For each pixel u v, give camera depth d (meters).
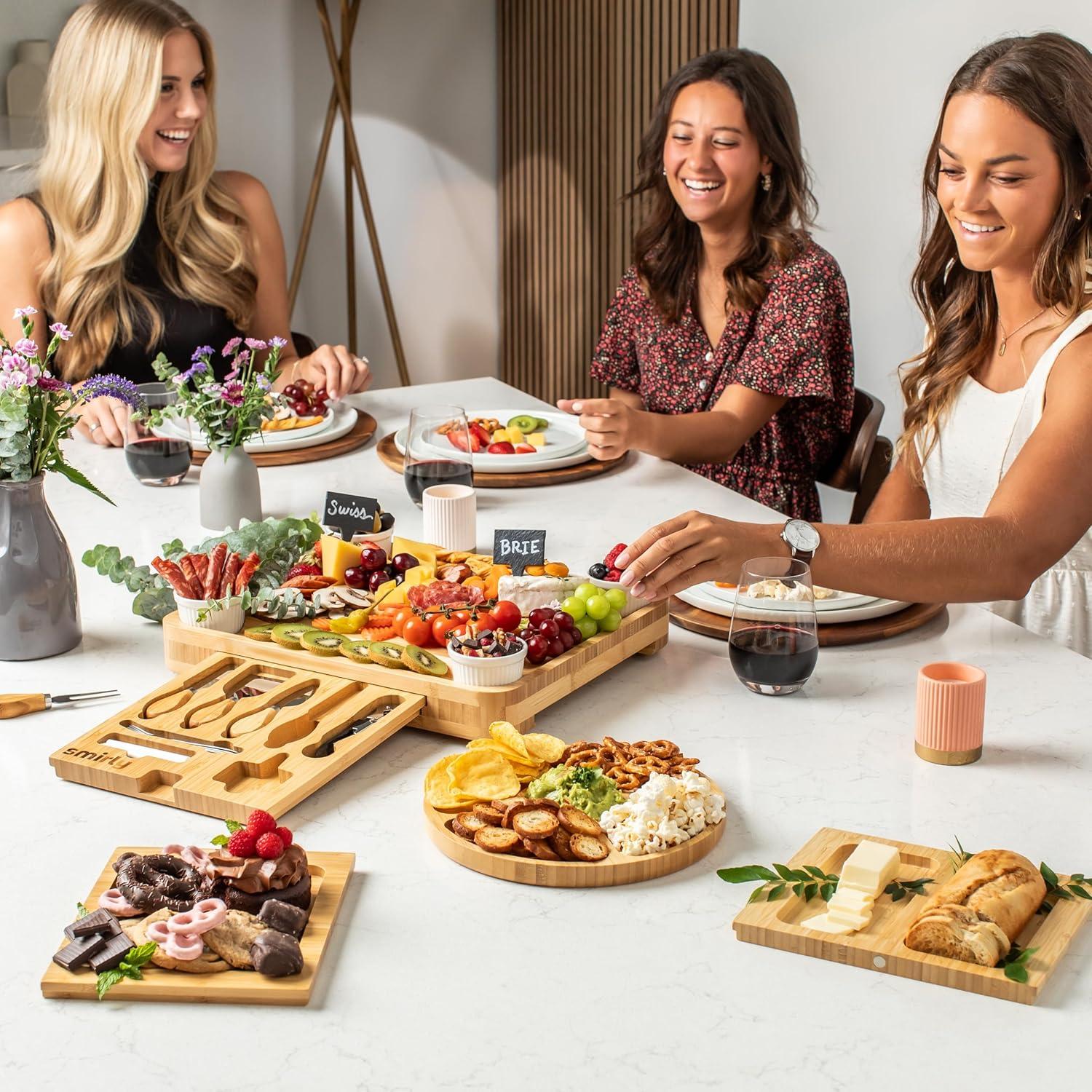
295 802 1.37
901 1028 1.05
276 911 1.15
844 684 1.67
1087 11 3.25
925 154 3.70
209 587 1.68
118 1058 1.03
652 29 4.33
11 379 1.62
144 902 1.17
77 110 3.04
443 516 2.07
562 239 4.86
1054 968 1.12
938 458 2.31
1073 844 1.30
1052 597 2.21
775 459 2.92
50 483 2.46
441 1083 1.00
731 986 1.11
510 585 1.69
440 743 1.53
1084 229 1.94
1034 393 2.02
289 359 3.45
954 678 1.49
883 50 3.75
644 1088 1.00
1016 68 1.86
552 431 2.71
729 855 1.29
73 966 1.11
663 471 2.53
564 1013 1.08
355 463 2.60
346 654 1.60
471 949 1.16
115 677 1.70
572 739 1.53
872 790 1.41
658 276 2.97
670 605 1.91
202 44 3.17
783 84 2.75
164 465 2.39
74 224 3.11
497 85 5.04
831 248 4.09
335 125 4.67
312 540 1.90
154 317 3.21
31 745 1.52
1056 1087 0.99
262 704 1.54
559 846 1.27
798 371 2.73
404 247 4.99
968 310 2.18
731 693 1.65
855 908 1.16
